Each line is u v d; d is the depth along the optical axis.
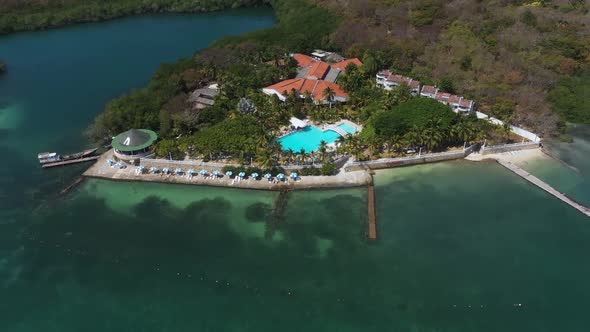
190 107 126.19
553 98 134.25
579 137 124.25
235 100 128.25
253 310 73.88
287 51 164.12
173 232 89.31
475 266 82.25
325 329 70.69
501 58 149.75
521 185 104.25
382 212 95.38
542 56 149.62
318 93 131.62
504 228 91.25
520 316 73.00
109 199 98.31
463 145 116.00
